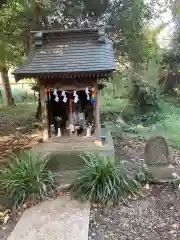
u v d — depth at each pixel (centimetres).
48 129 660
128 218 394
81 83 614
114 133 833
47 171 482
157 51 1208
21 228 373
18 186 434
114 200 425
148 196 451
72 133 655
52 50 624
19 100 1648
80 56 598
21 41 971
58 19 985
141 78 1092
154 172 501
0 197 446
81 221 383
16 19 898
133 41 1034
